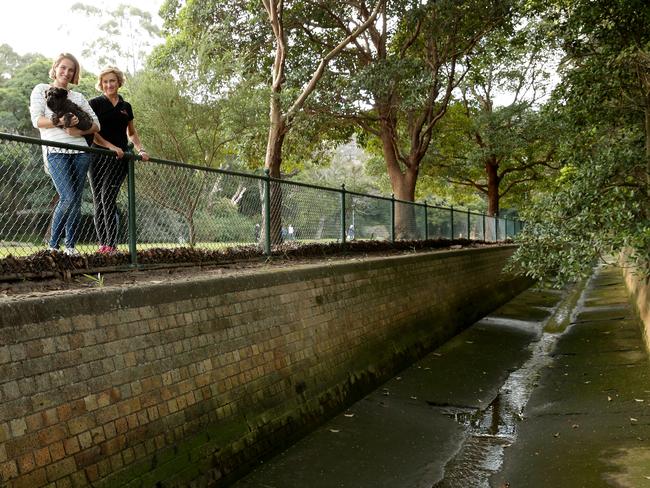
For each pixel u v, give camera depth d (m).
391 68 12.86
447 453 6.24
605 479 5.10
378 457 6.02
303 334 6.88
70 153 5.24
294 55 14.93
